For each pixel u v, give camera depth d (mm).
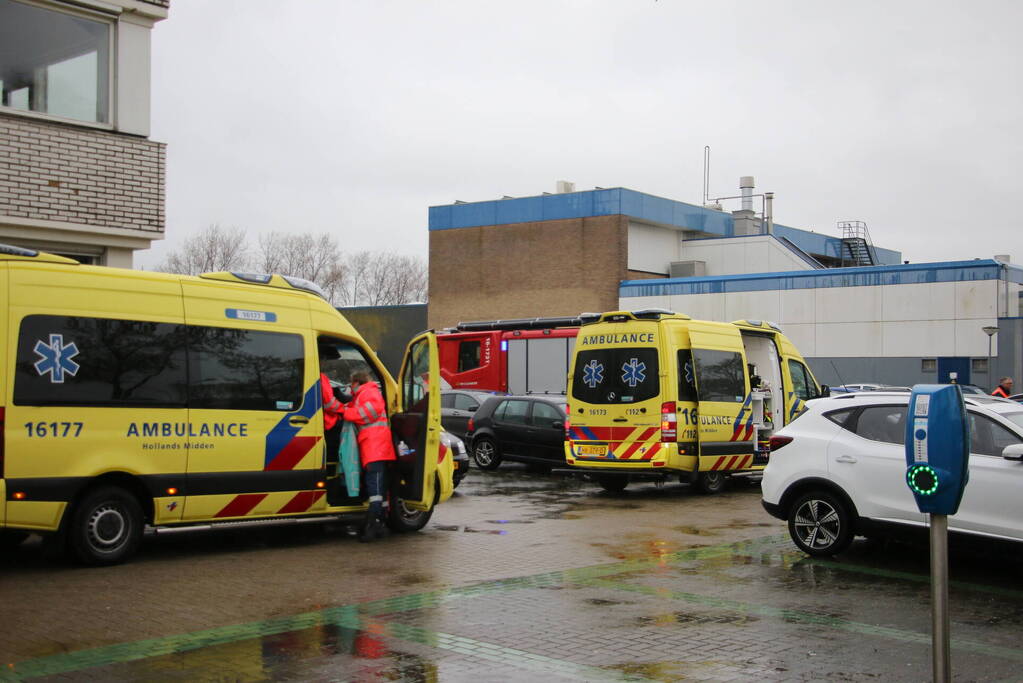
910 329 36656
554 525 12797
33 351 9086
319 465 11148
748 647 6977
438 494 12219
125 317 9750
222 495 10344
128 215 13977
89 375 9438
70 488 9227
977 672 6461
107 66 13977
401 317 51750
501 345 28719
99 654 6680
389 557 10406
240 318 10656
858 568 9914
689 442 15977
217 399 10344
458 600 8406
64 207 13359
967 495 9297
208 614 7848
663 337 15922
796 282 39281
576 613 7961
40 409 9086
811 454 10445
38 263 9289
